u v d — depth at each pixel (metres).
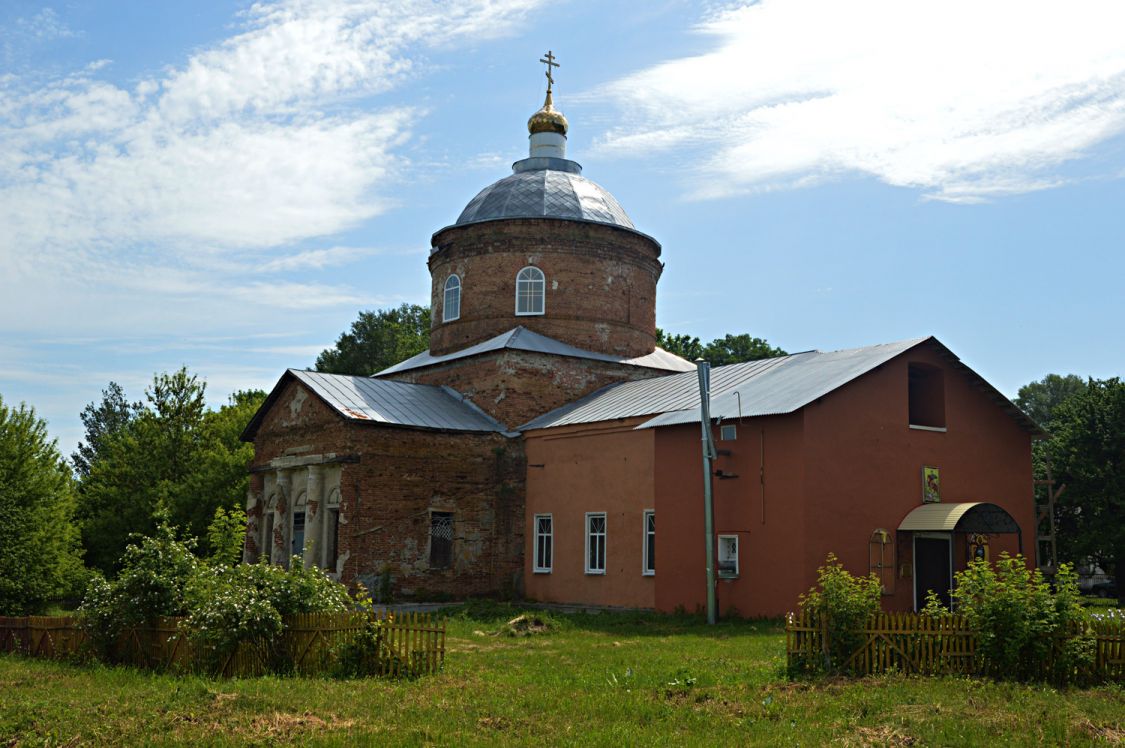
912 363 27.75
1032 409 77.75
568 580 30.47
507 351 33.62
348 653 14.95
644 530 28.14
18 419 32.41
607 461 29.70
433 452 31.72
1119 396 39.22
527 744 10.64
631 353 36.88
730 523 25.86
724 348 66.62
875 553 25.44
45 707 12.20
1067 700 12.77
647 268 38.19
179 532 39.25
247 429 36.28
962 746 10.70
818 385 25.73
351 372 66.31
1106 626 14.42
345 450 30.44
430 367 36.78
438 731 11.17
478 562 31.94
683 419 27.03
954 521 25.27
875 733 11.23
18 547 30.22
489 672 15.40
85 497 41.16
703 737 11.05
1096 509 39.19
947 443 27.92
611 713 12.26
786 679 14.44
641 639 20.77
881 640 14.53
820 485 24.66
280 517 33.97
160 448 41.56
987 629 14.22
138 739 10.83
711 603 24.44
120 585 16.88
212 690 13.30
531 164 39.66
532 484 32.44
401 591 30.42
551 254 36.19
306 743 10.62
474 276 36.75
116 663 16.98
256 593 15.38
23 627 19.00
